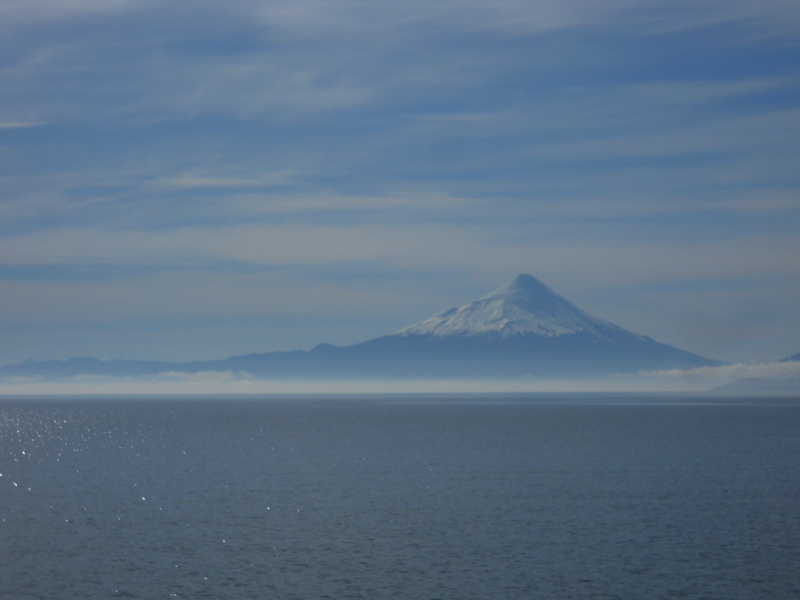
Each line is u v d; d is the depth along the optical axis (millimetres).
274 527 52688
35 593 39281
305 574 42000
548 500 62031
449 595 38562
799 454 96625
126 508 60125
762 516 54969
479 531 51000
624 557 44531
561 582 40312
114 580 41219
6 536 50594
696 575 41219
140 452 107875
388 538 49375
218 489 69438
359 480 74500
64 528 52875
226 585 40312
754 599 37656
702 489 67188
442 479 74625
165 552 46406
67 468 87688
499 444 114438
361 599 38156
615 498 62719
